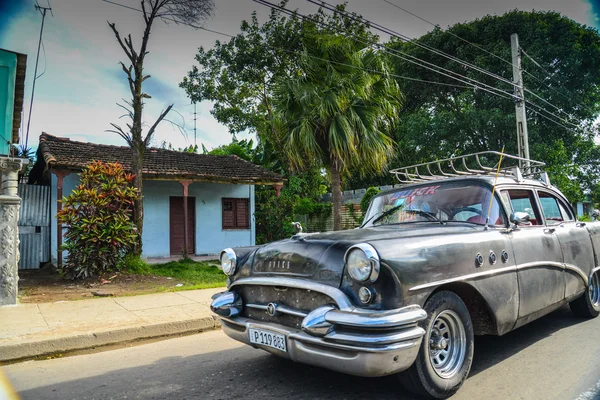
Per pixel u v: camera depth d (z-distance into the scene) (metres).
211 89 21.08
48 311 6.26
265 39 20.38
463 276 3.12
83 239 9.22
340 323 2.59
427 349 2.88
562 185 19.27
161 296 7.45
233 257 3.70
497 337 4.64
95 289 8.37
